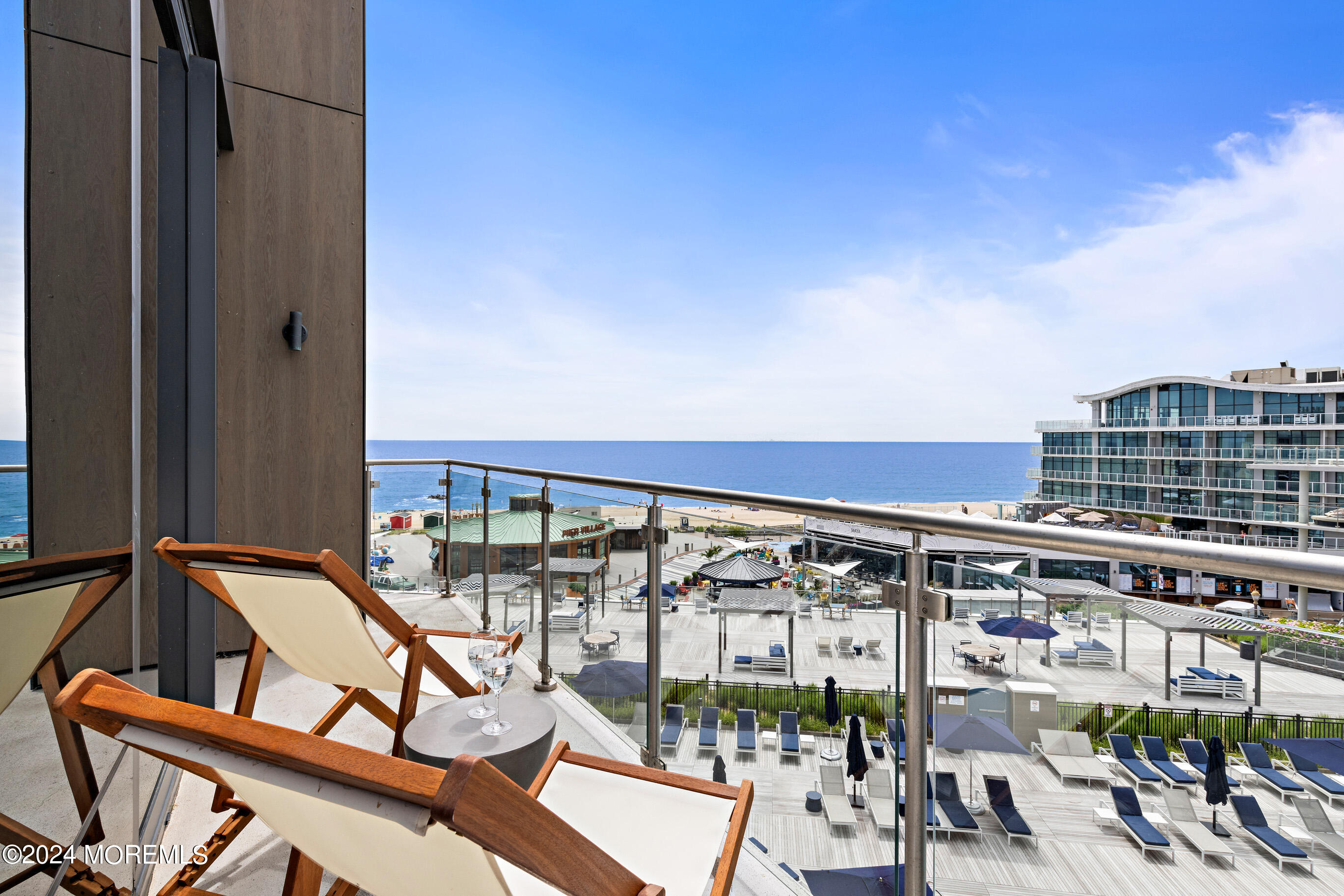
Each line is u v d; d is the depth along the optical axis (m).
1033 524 0.97
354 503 3.45
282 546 3.24
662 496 1.93
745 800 1.11
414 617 3.66
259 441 3.18
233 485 3.11
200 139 2.21
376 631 3.40
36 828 1.10
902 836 1.19
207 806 1.77
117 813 1.31
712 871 0.98
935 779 1.14
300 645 1.61
